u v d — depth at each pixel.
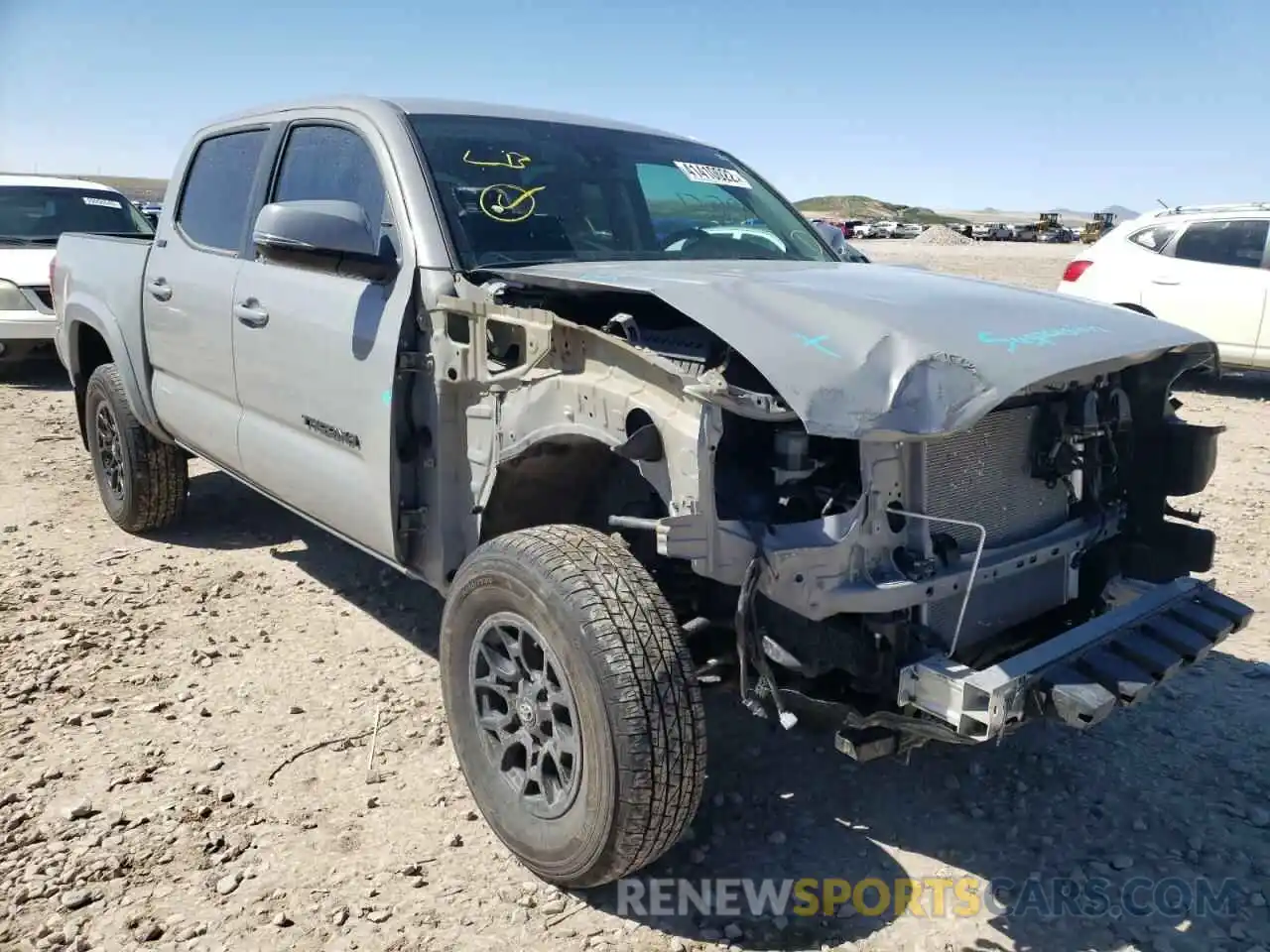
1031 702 2.64
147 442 5.54
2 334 10.19
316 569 5.38
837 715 2.71
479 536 3.40
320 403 3.91
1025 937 2.79
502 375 3.15
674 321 3.16
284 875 2.97
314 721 3.83
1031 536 3.13
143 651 4.37
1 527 5.95
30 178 12.03
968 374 2.52
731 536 2.56
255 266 4.34
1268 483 7.25
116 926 2.74
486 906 2.86
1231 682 4.26
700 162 4.68
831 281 3.18
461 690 3.11
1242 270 10.47
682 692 2.60
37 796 3.30
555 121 4.35
